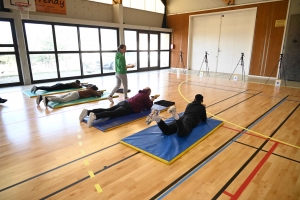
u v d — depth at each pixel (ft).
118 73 15.46
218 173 7.03
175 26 36.24
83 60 26.35
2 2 19.06
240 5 28.04
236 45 29.86
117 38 29.35
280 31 25.20
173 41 37.37
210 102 15.69
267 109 14.06
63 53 24.22
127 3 30.22
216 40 31.86
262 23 26.55
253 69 28.53
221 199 5.84
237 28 29.25
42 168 7.26
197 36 34.04
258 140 9.49
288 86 21.91
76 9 24.52
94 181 6.57
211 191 6.15
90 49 26.76
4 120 11.79
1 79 20.34
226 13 29.94
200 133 9.77
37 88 17.33
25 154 8.19
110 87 21.07
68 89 19.27
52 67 23.77
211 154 8.24
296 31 23.84
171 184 6.46
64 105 14.33
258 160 7.84
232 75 29.17
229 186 6.38
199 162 7.67
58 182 6.53
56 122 11.54
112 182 6.53
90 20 25.59
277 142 9.29
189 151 8.43
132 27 30.42
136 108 12.44
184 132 8.92
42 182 6.53
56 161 7.70
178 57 37.27
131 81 24.39
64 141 9.30
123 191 6.13
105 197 5.88
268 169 7.27
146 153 8.10
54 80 23.93
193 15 33.17
